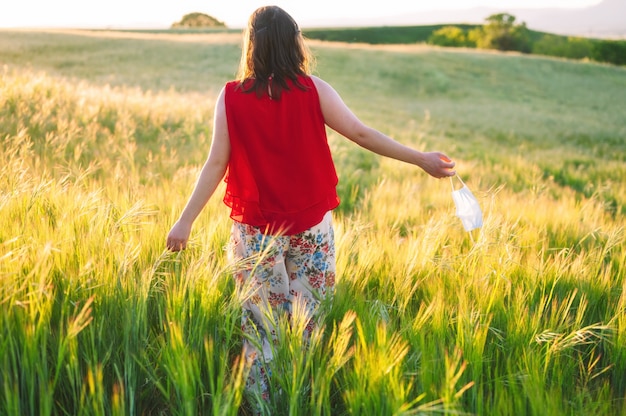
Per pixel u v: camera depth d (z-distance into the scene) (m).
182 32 77.94
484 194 3.77
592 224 4.73
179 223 2.18
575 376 2.45
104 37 47.00
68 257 2.45
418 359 2.18
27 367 1.83
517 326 2.44
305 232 2.23
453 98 35.84
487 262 3.05
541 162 13.12
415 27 105.38
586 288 3.01
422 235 3.41
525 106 34.66
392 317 2.60
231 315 2.19
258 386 2.13
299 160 2.16
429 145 16.97
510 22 88.50
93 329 2.04
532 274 3.06
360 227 3.39
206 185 2.18
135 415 2.06
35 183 3.29
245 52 2.14
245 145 2.14
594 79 46.78
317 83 2.16
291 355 2.08
